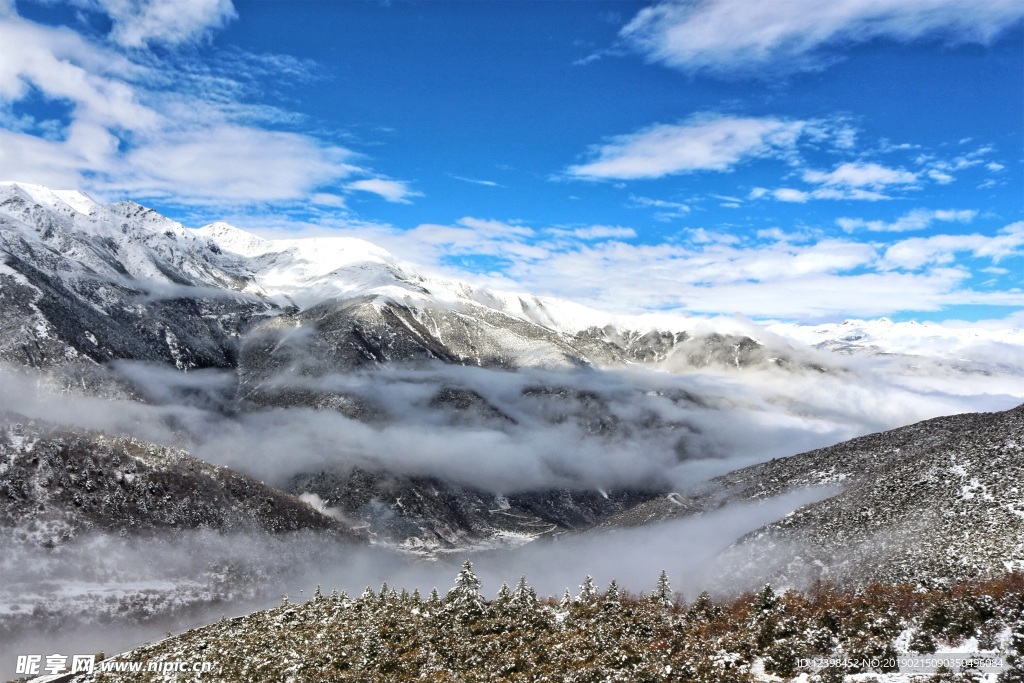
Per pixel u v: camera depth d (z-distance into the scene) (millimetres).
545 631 80938
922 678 47469
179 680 77250
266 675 74938
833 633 59594
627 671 60188
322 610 106125
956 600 56656
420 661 74875
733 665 56938
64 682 86125
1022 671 45719
